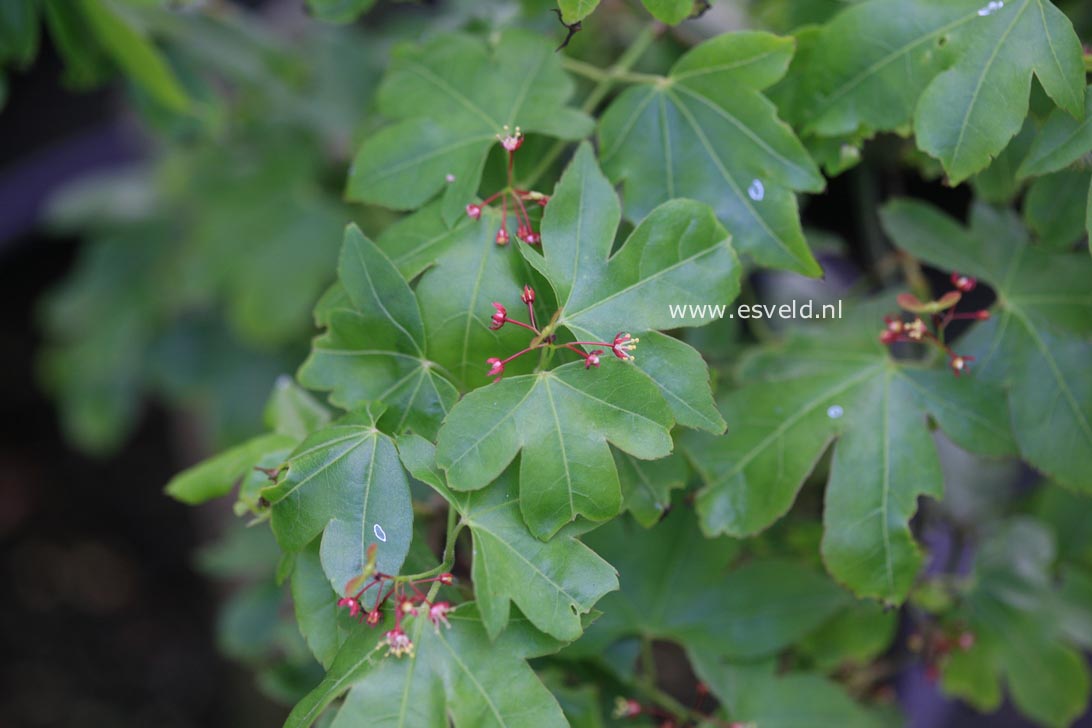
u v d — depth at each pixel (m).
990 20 0.68
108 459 1.87
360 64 1.00
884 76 0.69
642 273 0.67
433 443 0.67
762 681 0.75
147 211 1.38
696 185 0.70
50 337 1.89
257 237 1.07
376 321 0.68
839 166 0.71
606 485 0.66
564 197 0.67
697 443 0.71
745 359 0.74
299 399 0.73
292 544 0.66
